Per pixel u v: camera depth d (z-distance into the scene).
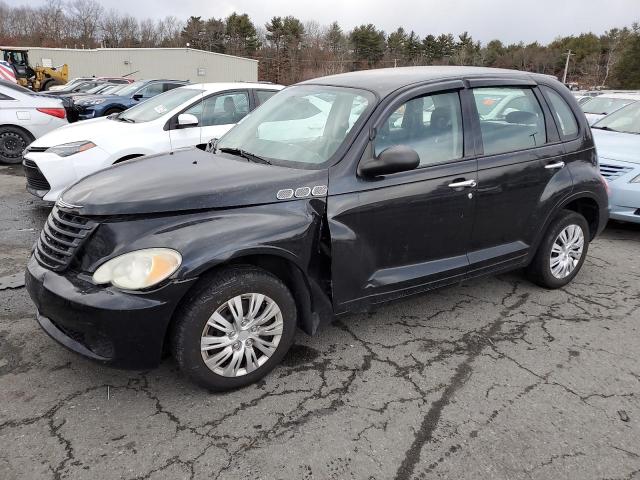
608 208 4.53
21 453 2.42
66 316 2.60
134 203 2.69
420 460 2.46
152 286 2.52
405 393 2.96
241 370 2.91
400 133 3.32
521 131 3.91
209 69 46.78
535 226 4.04
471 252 3.74
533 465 2.45
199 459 2.42
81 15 83.06
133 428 2.60
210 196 2.78
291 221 2.88
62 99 10.80
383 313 3.93
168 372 3.08
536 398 2.95
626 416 2.81
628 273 4.91
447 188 3.42
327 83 3.82
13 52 32.84
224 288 2.71
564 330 3.74
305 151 3.27
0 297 3.91
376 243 3.23
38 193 5.96
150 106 6.95
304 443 2.54
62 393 2.85
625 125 7.22
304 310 3.12
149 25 86.88
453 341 3.55
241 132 3.93
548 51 78.56
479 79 3.75
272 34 76.75
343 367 3.19
